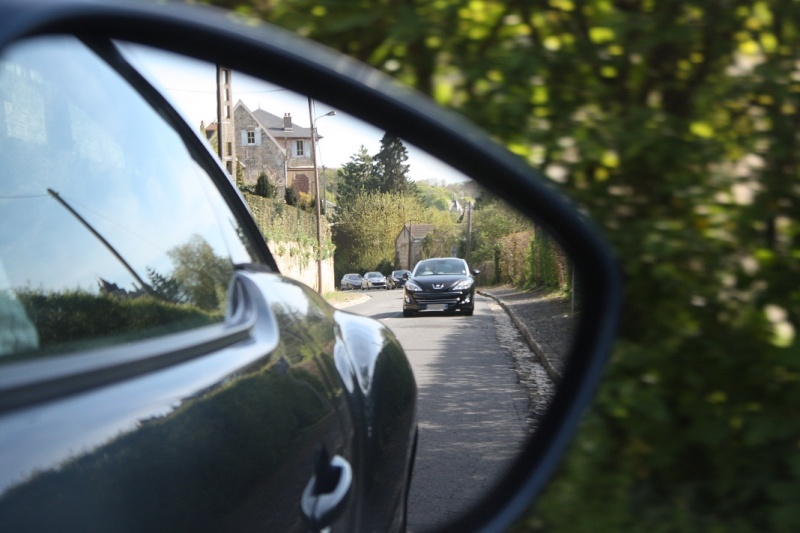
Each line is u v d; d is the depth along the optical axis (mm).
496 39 3141
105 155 1756
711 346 2895
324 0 3127
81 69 1703
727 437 2848
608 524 2750
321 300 2619
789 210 3047
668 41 3037
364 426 2086
